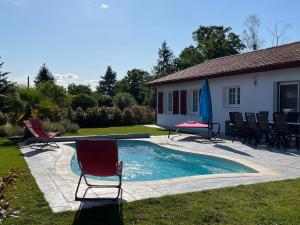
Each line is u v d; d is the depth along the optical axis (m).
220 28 49.88
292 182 6.70
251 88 15.59
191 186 6.51
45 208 5.24
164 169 10.38
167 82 22.09
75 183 6.93
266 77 14.71
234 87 17.02
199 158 10.91
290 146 12.23
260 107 15.09
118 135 15.80
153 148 13.88
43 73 60.22
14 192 6.12
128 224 4.64
